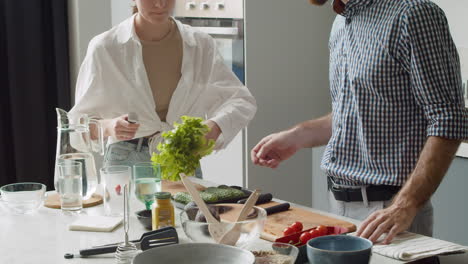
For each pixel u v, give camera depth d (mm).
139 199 2053
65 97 4191
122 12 4211
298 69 4137
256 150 2355
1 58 4035
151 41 2904
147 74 2900
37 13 4055
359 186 2070
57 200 2242
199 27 4094
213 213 1771
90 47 2916
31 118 4105
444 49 1876
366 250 1403
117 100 2877
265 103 4035
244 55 3951
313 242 1482
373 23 1994
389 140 2002
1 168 4078
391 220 1723
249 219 1661
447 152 1826
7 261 1636
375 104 2002
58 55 4141
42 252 1701
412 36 1878
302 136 2314
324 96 4281
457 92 1875
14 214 2098
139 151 2793
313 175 4176
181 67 2922
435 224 3441
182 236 1813
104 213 2084
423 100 1894
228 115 2828
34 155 4137
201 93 2959
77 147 2211
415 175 1822
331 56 2229
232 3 3955
